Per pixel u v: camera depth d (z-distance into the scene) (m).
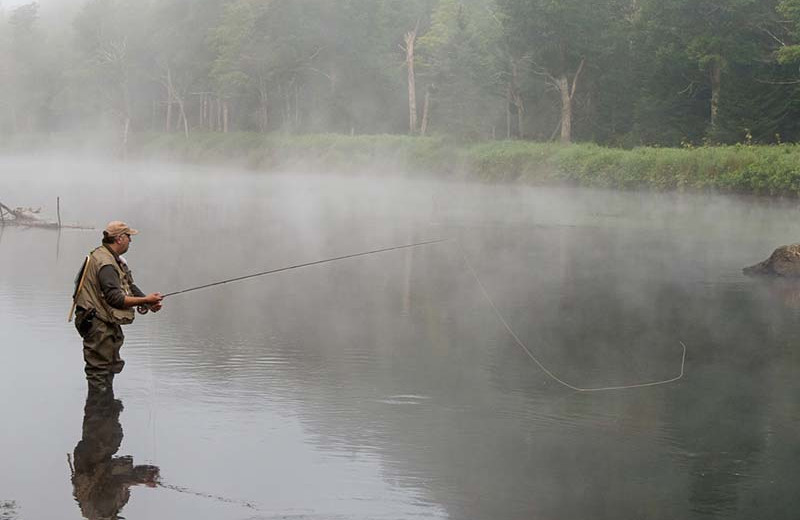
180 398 7.43
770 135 44.41
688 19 45.34
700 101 51.00
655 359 9.24
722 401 7.70
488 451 6.24
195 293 13.17
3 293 12.53
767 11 44.72
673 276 15.66
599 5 52.41
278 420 6.89
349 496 5.40
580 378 8.45
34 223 23.98
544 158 48.06
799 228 25.70
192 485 5.52
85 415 6.91
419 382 8.16
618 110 57.31
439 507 5.27
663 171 39.41
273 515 5.10
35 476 5.61
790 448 6.40
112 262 7.63
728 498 5.48
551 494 5.50
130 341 9.68
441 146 57.31
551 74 53.88
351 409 7.23
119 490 5.43
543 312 11.96
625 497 5.43
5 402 7.23
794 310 12.23
